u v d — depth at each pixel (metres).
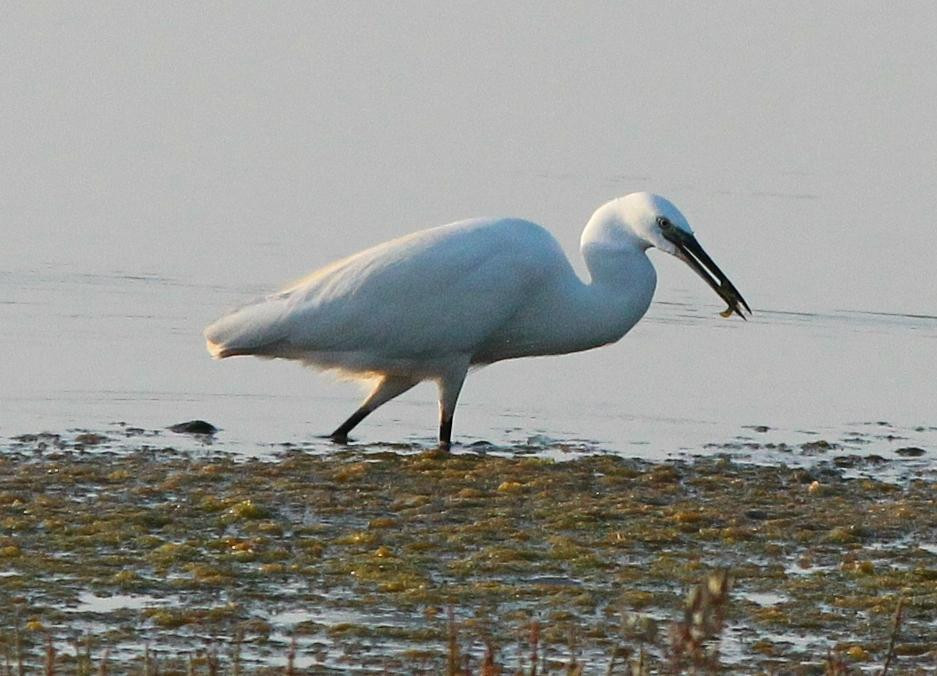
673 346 19.08
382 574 10.96
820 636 10.06
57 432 14.83
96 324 18.64
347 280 14.62
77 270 20.77
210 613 10.05
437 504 12.81
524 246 14.85
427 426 15.80
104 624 9.81
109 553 11.22
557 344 15.24
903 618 10.39
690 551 11.82
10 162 26.41
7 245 21.83
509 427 15.85
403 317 14.51
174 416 15.64
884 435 15.98
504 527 12.23
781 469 14.47
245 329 14.66
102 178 25.83
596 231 15.33
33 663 9.07
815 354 18.91
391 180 26.17
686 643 7.59
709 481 13.92
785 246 22.98
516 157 27.70
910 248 22.98
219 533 11.82
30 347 17.66
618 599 10.62
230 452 14.40
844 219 24.38
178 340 18.22
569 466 14.27
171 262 21.41
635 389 17.44
